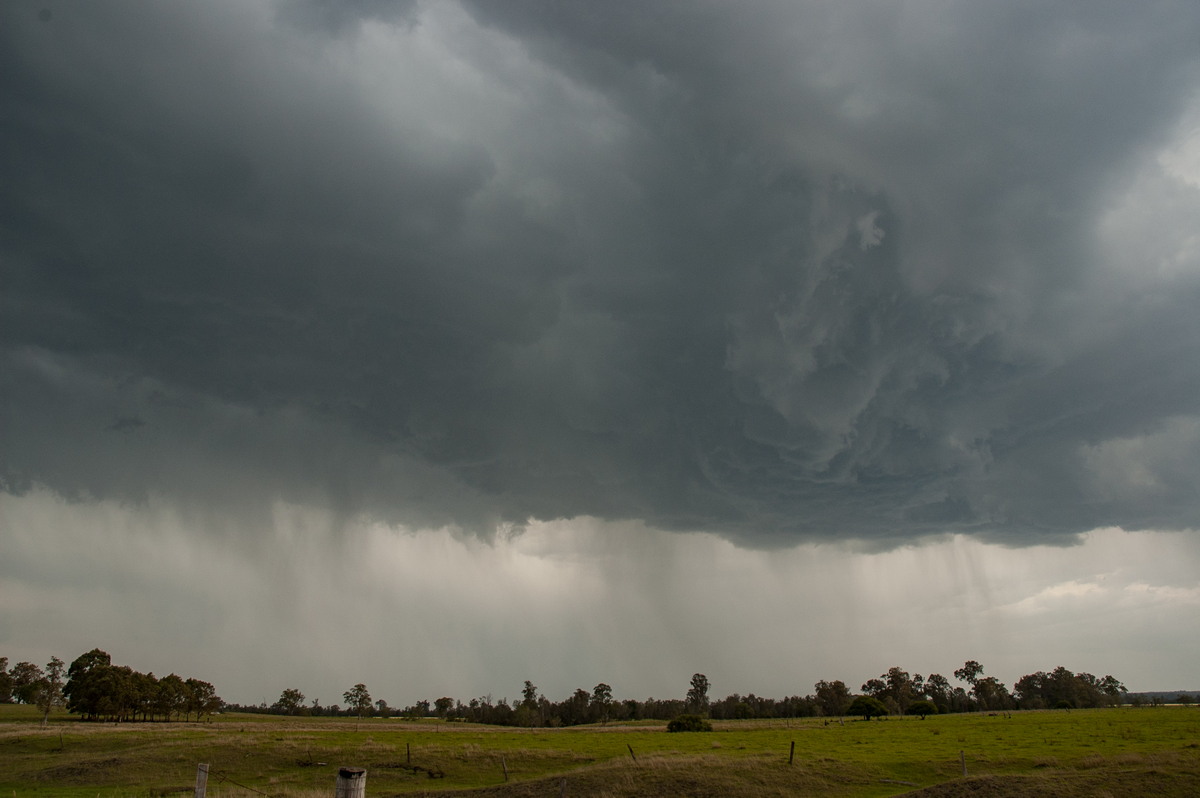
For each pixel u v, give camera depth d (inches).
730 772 1987.0
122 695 5620.1
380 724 6067.9
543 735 3850.9
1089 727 3336.6
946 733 3329.2
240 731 3651.6
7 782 2161.7
